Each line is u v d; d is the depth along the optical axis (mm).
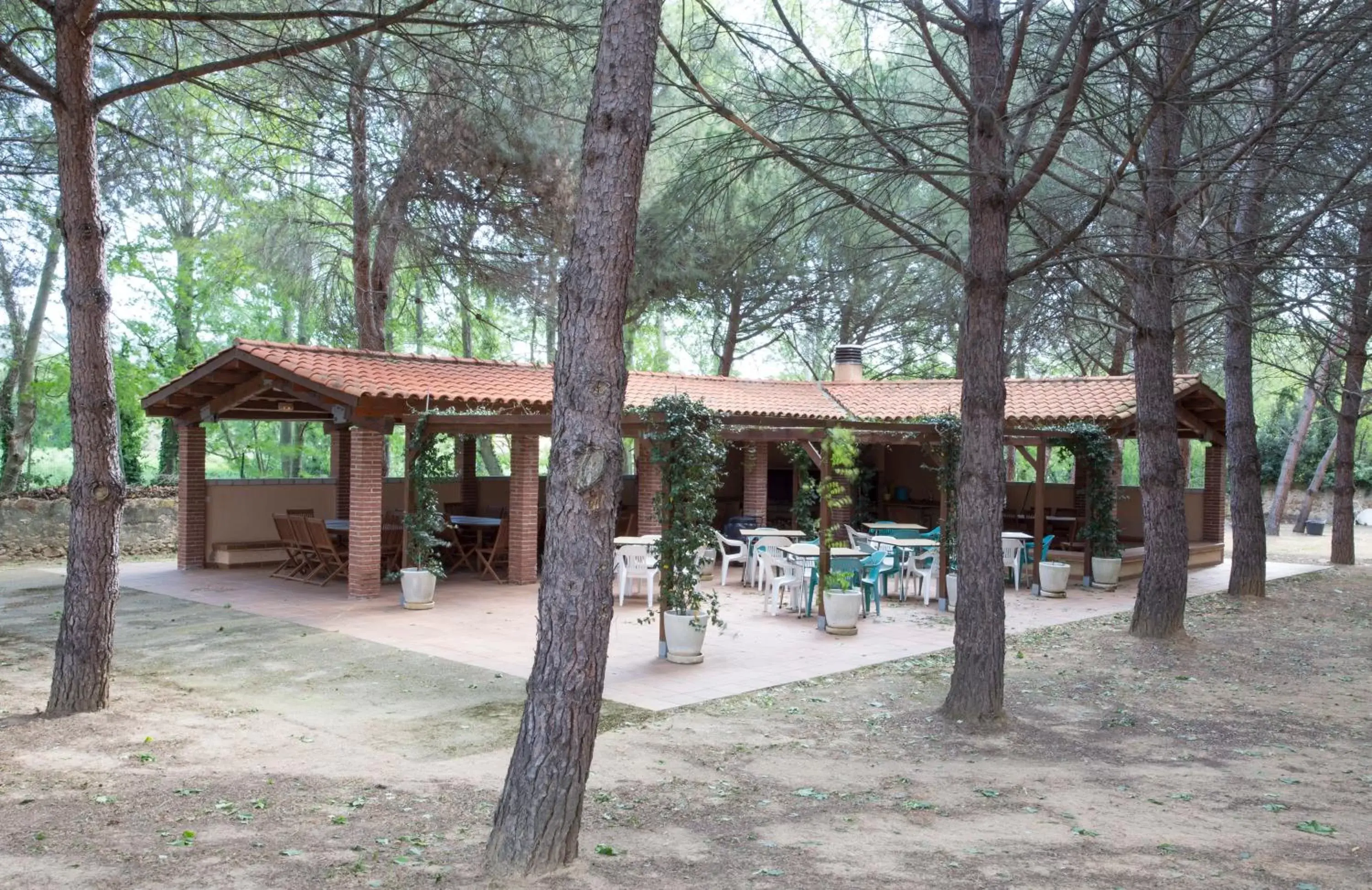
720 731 7566
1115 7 7781
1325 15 6965
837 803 5816
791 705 8438
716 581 16797
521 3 8219
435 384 14844
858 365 23250
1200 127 8742
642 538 14742
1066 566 15555
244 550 17328
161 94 9938
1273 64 8547
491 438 29328
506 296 18188
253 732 7285
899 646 11164
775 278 21844
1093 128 8305
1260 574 15547
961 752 7059
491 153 15141
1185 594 11891
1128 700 8789
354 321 21016
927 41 7520
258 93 9570
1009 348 11734
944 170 7684
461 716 7883
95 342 7570
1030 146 8031
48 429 28844
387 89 9203
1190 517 21641
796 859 4805
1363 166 8062
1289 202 10406
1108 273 11438
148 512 19297
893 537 17266
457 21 7961
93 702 7738
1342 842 5195
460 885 4379
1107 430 17344
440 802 5664
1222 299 11125
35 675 9164
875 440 14188
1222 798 6020
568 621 4535
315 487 18688
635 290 19359
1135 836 5262
